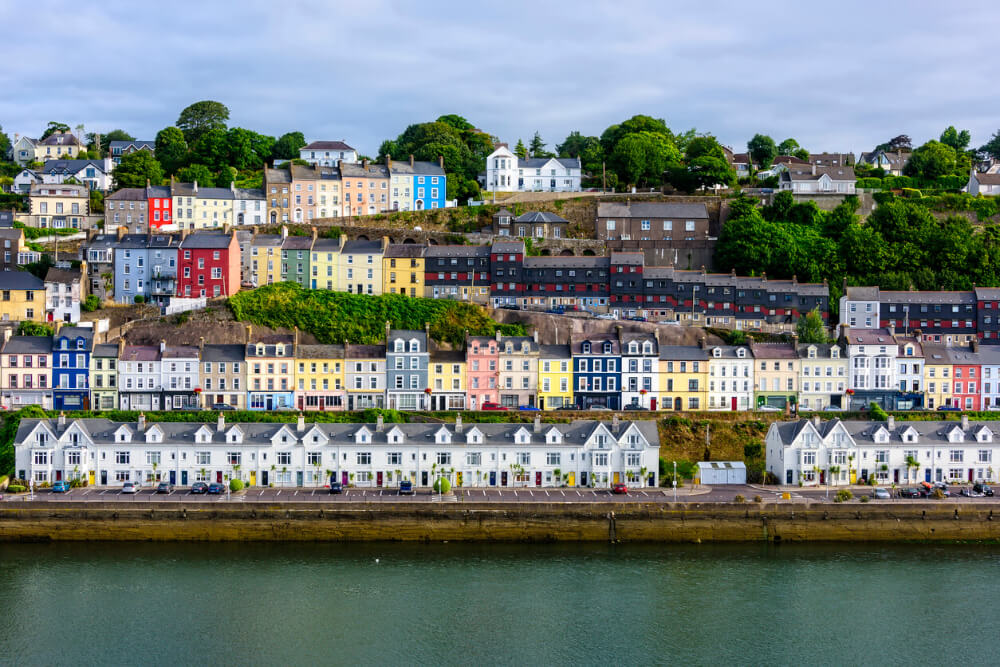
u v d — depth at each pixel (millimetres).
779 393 186250
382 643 110250
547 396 184250
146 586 124062
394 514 140250
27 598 120125
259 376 180125
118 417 170000
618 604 120500
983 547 141375
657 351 184250
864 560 136000
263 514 139375
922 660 108000
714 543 141250
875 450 158375
